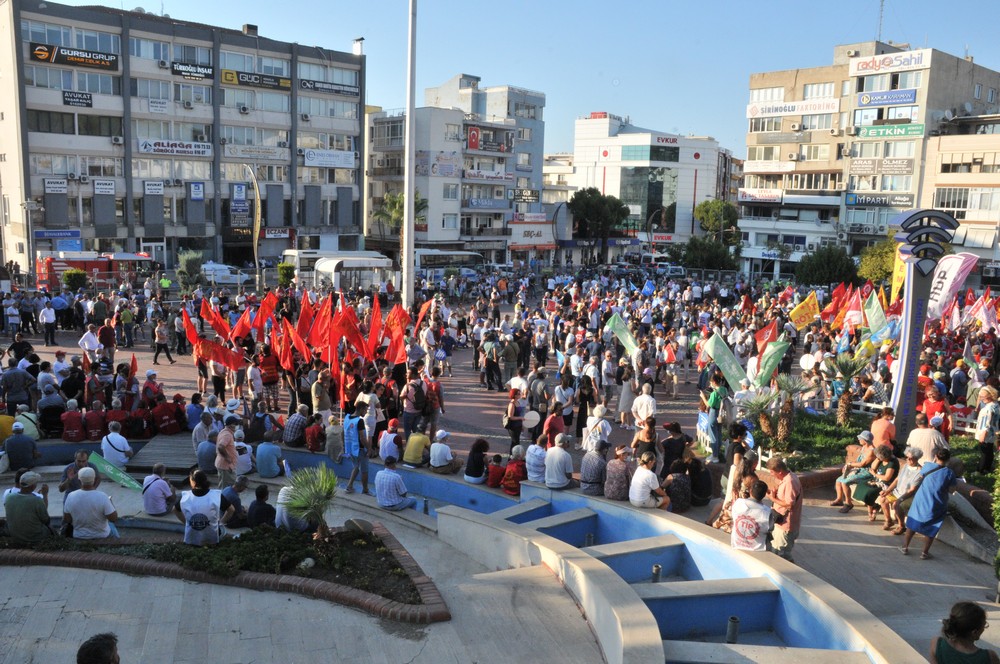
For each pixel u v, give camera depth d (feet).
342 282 145.89
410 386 56.08
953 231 49.73
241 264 214.07
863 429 57.41
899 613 30.19
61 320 103.45
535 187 294.66
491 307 107.86
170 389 74.02
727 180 431.02
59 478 48.83
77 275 129.18
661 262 279.69
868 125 219.82
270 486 48.14
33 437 51.98
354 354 68.13
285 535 33.42
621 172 358.23
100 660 15.78
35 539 33.27
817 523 40.24
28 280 142.31
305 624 26.40
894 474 39.27
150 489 41.22
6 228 182.39
